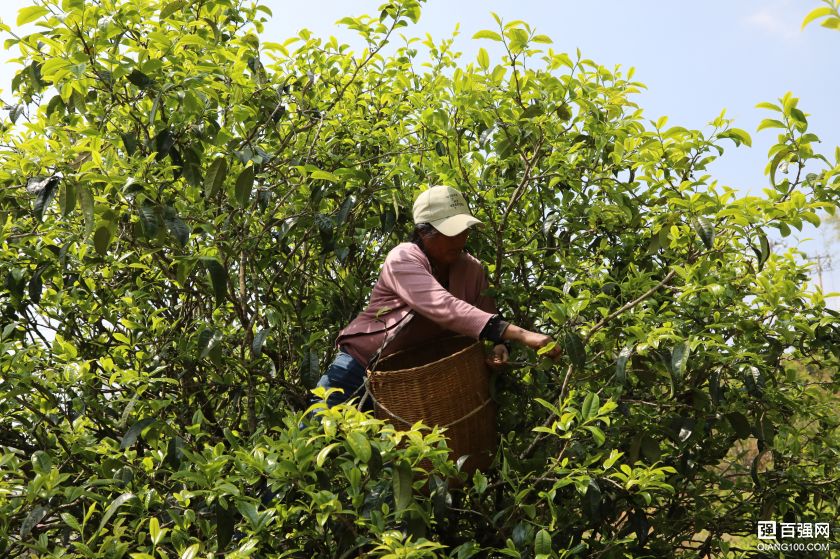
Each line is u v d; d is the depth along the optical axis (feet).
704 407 8.64
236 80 9.50
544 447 9.04
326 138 11.01
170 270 9.87
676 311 8.73
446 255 9.11
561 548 8.04
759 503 9.73
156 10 9.91
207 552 6.77
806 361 10.54
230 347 10.47
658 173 9.83
